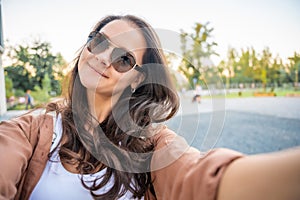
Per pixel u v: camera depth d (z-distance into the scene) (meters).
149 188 0.54
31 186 0.50
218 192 0.30
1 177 0.40
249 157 0.32
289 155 0.27
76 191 0.51
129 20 0.48
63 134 0.53
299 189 0.24
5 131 0.48
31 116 0.56
